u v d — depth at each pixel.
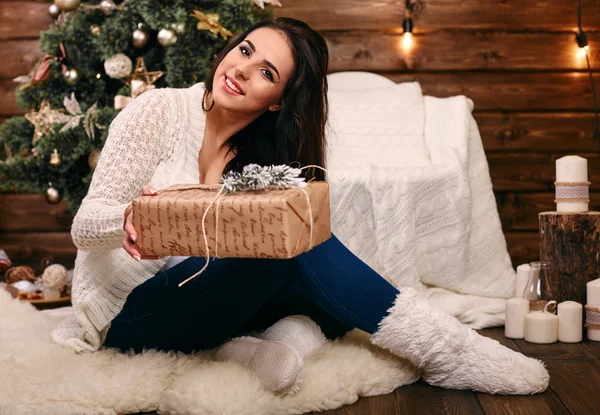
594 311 2.09
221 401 1.33
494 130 3.68
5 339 1.67
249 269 1.46
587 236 2.19
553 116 3.66
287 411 1.41
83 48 2.81
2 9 3.79
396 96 3.09
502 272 2.68
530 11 3.61
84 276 1.57
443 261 2.56
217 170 1.69
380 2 3.62
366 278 1.49
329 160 2.86
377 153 2.93
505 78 3.66
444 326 1.50
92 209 1.38
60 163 2.77
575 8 3.60
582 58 3.62
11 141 2.89
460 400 1.49
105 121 2.71
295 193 1.22
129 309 1.55
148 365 1.48
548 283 2.25
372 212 2.49
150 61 2.89
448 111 2.97
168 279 1.51
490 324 2.30
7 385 1.41
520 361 1.53
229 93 1.56
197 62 2.76
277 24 1.62
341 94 3.13
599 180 3.65
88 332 1.58
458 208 2.56
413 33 3.64
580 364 1.81
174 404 1.35
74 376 1.45
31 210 3.88
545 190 3.70
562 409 1.44
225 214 1.20
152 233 1.25
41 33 2.84
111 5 2.79
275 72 1.57
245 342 1.53
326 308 1.51
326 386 1.45
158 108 1.56
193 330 1.56
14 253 3.88
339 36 3.65
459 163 2.62
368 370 1.54
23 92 2.88
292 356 1.41
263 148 1.71
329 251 1.48
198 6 2.87
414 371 1.60
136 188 1.50
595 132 3.66
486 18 3.62
